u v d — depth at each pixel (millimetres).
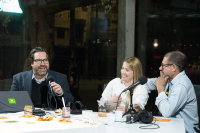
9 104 2121
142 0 5691
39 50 2734
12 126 1558
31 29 5684
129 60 2539
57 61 5887
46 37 5746
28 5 5641
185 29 6309
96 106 5953
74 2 5672
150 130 1547
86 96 6188
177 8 6191
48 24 5766
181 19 6258
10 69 5793
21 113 2049
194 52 6488
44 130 1458
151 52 5906
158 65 5953
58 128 1517
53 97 2660
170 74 2258
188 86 2178
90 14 5977
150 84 2727
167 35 6133
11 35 5707
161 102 2129
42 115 1983
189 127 2164
